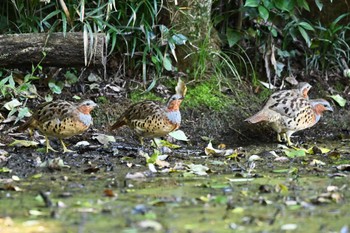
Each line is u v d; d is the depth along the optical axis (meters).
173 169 10.52
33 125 11.84
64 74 14.30
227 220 7.61
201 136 13.51
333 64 15.81
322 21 16.30
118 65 14.55
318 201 8.44
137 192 8.99
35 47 12.87
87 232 7.09
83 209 8.03
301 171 10.60
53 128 11.63
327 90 15.28
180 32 14.49
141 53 14.37
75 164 11.02
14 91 13.30
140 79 14.48
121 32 14.11
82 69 14.34
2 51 12.75
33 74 14.09
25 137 12.64
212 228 7.28
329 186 9.20
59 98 13.73
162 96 14.12
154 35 14.14
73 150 12.12
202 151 12.46
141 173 10.15
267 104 13.09
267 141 13.66
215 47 15.03
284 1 14.60
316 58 15.76
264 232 7.14
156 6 13.95
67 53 13.02
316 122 13.76
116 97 13.98
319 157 11.95
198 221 7.56
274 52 15.34
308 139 13.94
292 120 13.01
